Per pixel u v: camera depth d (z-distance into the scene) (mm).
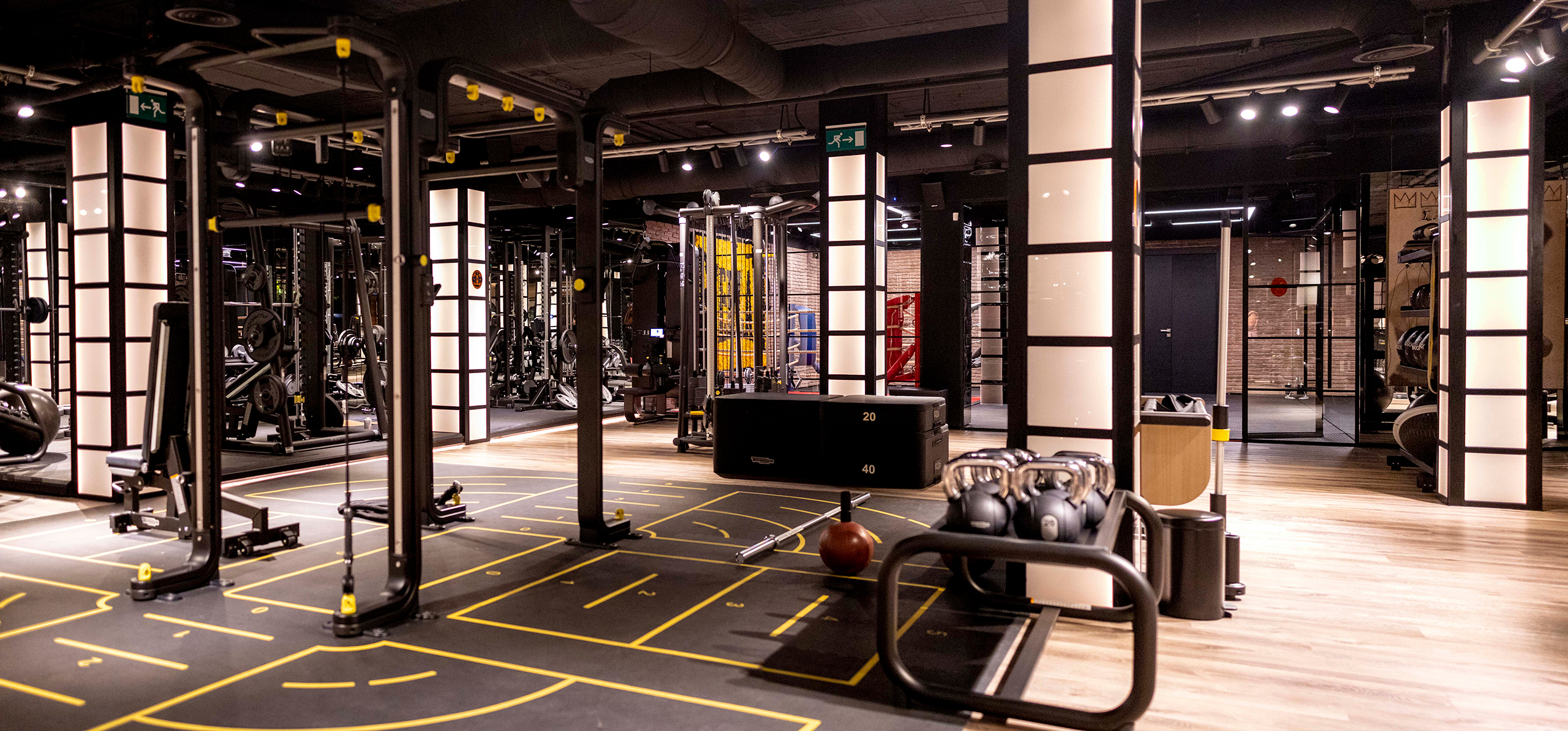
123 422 6660
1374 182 9914
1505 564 4965
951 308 11867
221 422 4445
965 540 2877
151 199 6836
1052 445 4242
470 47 6160
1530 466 6430
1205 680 3309
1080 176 4133
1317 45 7691
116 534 5555
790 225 16219
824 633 3760
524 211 14922
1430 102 8961
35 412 8422
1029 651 3531
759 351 9516
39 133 8648
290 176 10945
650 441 10695
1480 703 3102
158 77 4148
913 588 4453
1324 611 4145
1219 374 4340
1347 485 7473
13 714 2908
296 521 5801
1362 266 10062
